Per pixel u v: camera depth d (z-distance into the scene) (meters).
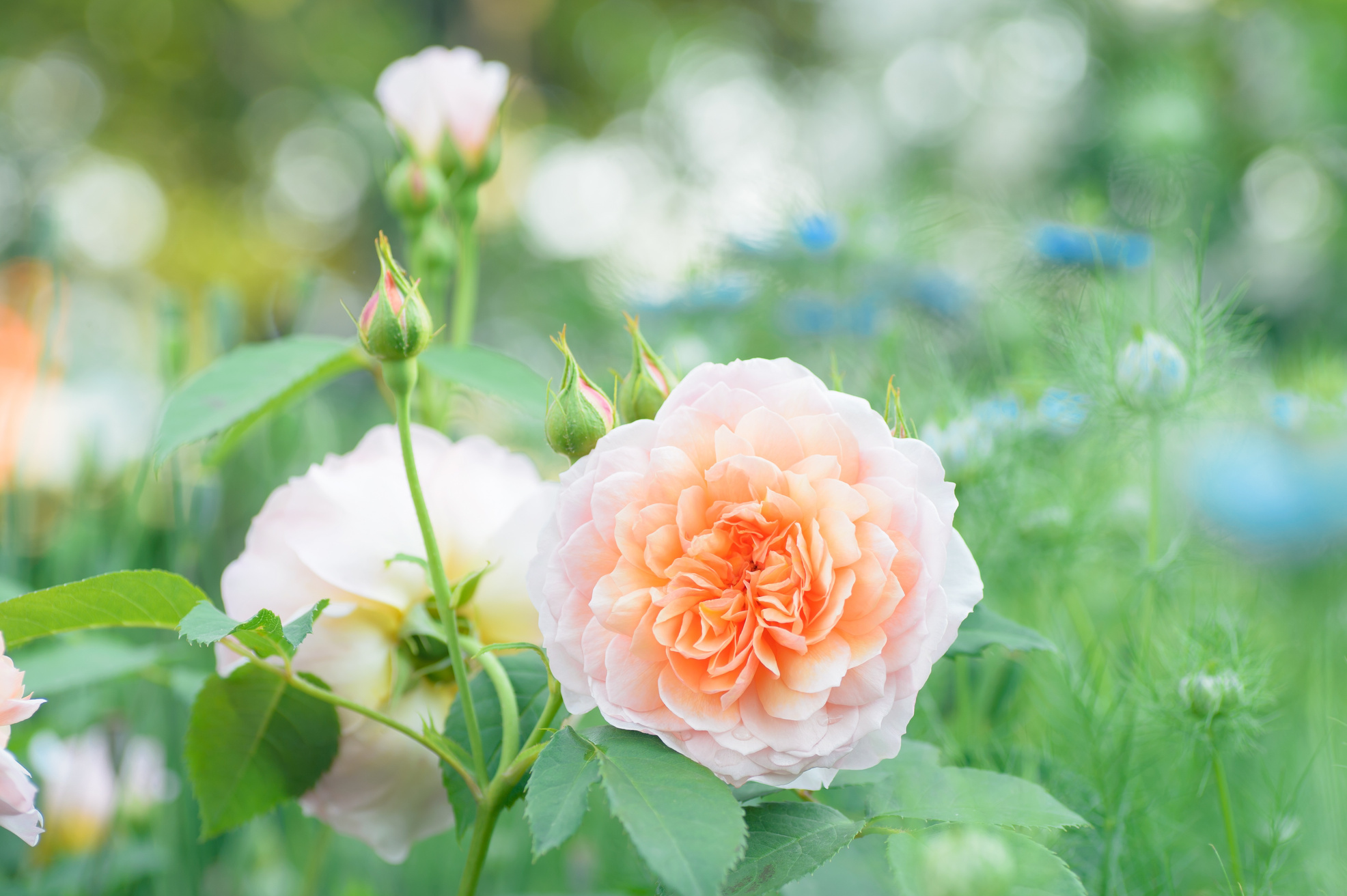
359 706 0.59
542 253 2.33
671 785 0.53
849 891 0.61
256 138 5.34
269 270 4.86
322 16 5.29
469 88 0.75
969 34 3.80
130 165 5.08
